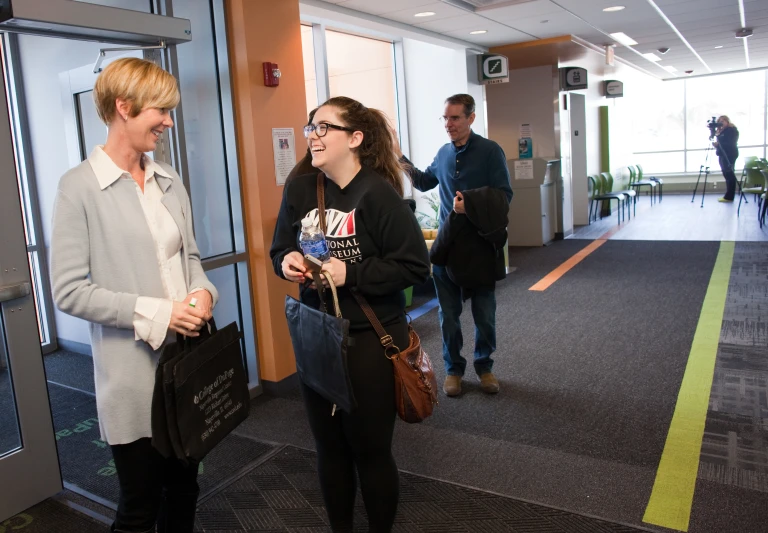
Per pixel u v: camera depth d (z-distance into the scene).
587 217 10.04
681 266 6.32
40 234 4.50
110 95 1.52
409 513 2.22
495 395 3.32
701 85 13.64
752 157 10.52
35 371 2.37
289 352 3.55
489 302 3.25
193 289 1.73
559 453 2.64
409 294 5.41
